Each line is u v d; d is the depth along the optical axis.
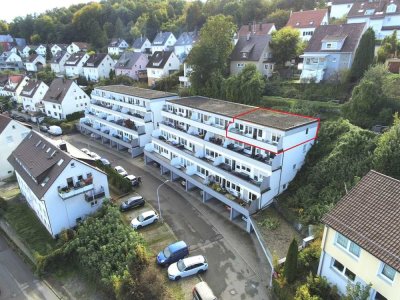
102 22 155.38
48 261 31.17
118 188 43.53
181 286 27.33
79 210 35.78
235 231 34.16
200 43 61.78
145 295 25.22
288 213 32.50
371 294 19.84
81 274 30.73
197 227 35.00
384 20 67.69
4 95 96.56
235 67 65.62
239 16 107.19
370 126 37.75
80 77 103.31
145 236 33.69
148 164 51.31
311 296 21.81
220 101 47.22
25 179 38.16
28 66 129.12
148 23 142.38
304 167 36.31
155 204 39.66
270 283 26.73
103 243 31.47
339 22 76.19
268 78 60.44
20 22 172.75
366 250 18.89
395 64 46.22
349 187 31.41
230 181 35.88
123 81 87.88
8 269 32.81
